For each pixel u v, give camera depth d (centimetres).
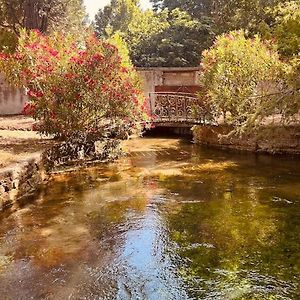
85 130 1103
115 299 444
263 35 1688
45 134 1128
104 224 665
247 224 659
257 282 475
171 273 500
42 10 1881
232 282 475
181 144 1445
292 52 1362
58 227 651
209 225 657
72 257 545
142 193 838
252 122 1087
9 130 1313
